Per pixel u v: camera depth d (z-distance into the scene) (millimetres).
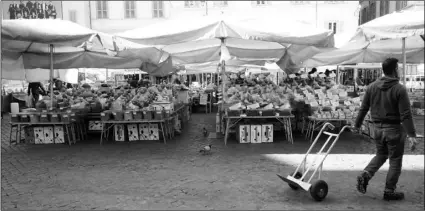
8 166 6410
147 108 8469
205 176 5637
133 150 7734
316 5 30125
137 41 6934
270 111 8180
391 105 4234
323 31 7121
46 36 6734
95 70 21422
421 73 23547
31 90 13328
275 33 6875
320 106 8641
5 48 9375
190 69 19547
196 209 4262
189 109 14609
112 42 7320
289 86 11031
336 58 11844
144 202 4523
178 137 9391
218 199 4598
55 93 11461
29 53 10234
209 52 10055
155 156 7109
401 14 6777
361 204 4371
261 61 14172
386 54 11523
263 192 4852
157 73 12492
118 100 8750
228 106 8789
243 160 6656
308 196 4672
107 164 6496
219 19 6949
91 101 10109
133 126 8906
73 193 4902
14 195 4832
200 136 9539
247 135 8398
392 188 4457
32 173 5930
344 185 5109
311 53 9648
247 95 8836
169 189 5023
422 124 11508
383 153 4457
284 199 4570
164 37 6883
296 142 8375
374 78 24656
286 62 10781
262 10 30562
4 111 16359
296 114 10086
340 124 9398
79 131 9281
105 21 33000
